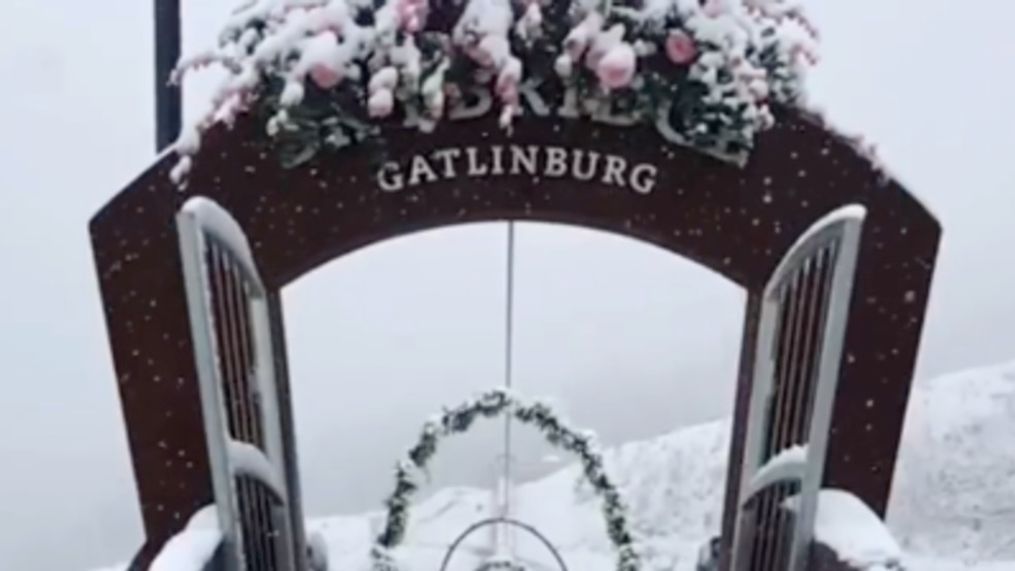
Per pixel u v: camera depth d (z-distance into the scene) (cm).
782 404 378
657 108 357
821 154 366
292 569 401
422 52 347
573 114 362
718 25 346
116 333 380
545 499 885
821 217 369
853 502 386
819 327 369
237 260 364
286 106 347
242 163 365
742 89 349
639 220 371
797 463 370
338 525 941
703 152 364
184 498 391
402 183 368
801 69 360
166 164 369
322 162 366
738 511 391
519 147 365
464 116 362
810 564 378
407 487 430
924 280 376
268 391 380
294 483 398
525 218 372
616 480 432
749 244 371
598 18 344
